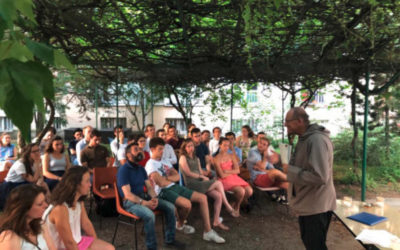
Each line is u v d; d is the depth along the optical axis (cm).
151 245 354
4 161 580
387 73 534
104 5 310
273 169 530
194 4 329
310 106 916
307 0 316
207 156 557
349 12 345
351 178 709
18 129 49
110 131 1326
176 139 657
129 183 374
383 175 748
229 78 511
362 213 346
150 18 357
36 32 295
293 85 621
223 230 451
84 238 279
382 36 409
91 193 494
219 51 441
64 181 247
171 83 573
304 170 256
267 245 406
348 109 977
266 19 335
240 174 563
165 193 411
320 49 464
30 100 51
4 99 49
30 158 418
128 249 386
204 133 674
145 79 552
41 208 200
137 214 357
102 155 533
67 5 282
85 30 342
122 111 1359
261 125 1245
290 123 270
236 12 334
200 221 484
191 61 456
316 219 259
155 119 1540
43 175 470
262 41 407
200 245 400
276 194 580
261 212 525
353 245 405
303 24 390
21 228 190
